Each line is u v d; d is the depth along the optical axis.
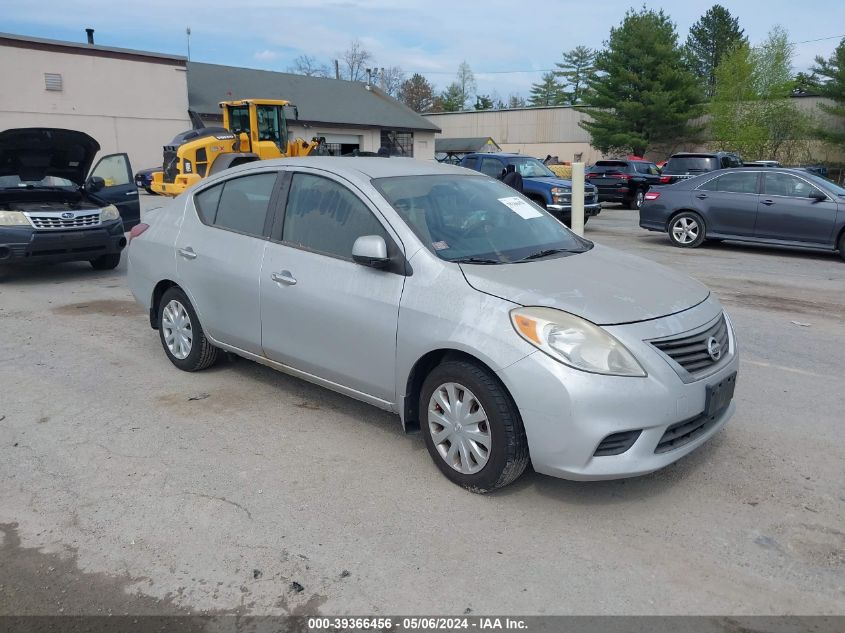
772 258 11.68
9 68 26.84
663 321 3.41
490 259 3.89
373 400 4.06
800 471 3.88
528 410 3.25
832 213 11.11
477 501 3.55
